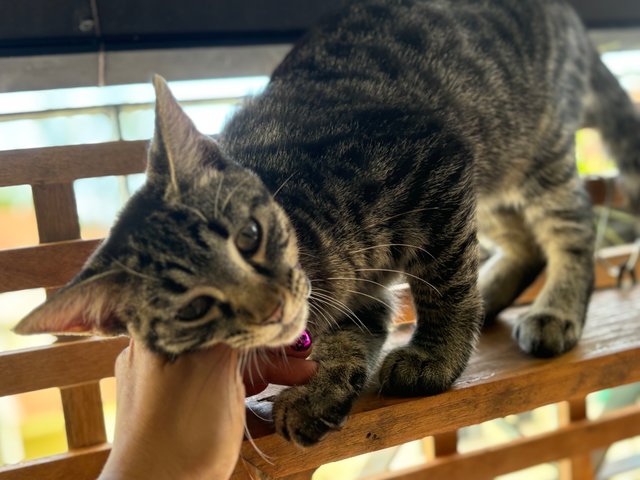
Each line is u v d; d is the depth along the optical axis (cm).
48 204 26
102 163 26
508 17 33
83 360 26
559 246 34
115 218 21
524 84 32
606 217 41
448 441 34
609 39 42
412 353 25
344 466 47
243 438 21
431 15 31
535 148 34
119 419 19
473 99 30
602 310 33
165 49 32
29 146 26
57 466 25
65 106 32
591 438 37
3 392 25
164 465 18
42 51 30
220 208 21
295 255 22
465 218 26
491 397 24
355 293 26
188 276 20
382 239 25
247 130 26
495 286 34
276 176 24
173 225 20
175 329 20
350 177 24
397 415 23
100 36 31
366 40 29
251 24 34
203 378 19
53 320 19
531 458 35
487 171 32
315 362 23
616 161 39
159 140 20
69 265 26
